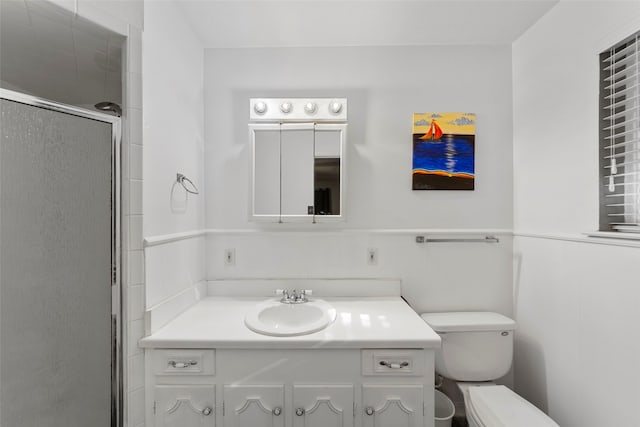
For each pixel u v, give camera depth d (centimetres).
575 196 152
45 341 117
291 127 188
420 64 199
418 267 199
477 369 171
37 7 117
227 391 137
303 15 171
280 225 199
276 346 136
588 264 142
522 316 189
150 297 142
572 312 152
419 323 155
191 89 182
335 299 193
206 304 183
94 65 142
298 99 187
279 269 199
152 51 145
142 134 138
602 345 135
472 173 197
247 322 150
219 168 200
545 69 171
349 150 199
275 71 199
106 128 130
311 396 137
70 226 123
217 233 199
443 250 200
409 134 199
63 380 121
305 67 199
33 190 115
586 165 146
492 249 199
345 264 199
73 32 130
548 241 168
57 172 120
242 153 199
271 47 200
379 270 199
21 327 113
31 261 115
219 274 200
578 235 150
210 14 170
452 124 197
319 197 189
